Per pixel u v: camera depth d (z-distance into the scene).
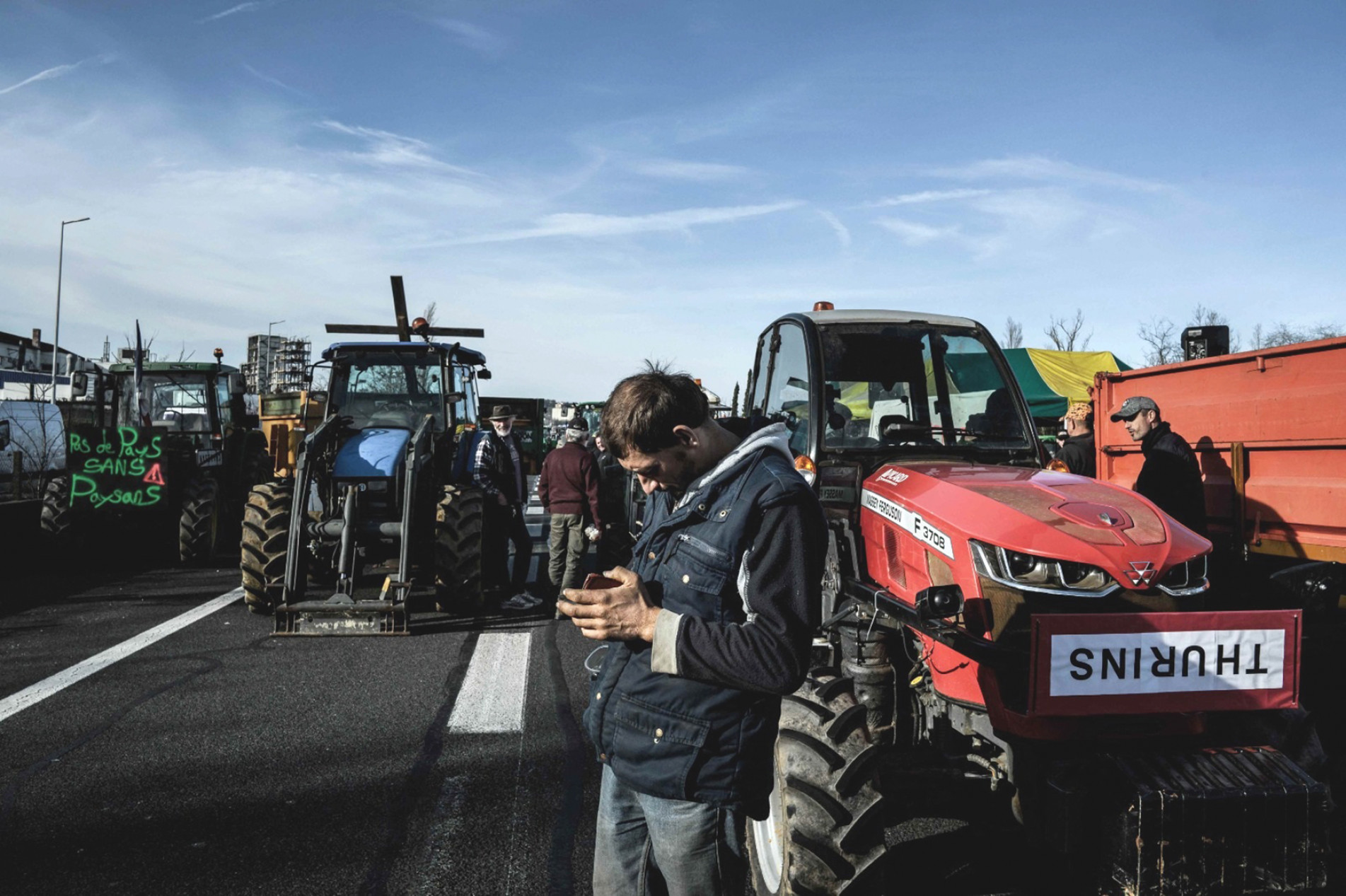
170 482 9.92
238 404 12.22
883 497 3.36
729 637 1.68
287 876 3.05
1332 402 3.91
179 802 3.64
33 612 7.31
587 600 1.74
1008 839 3.38
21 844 3.25
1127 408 5.06
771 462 1.83
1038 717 2.47
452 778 3.93
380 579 8.61
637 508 8.25
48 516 9.62
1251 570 4.43
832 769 2.55
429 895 2.95
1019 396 4.04
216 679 5.41
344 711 4.84
